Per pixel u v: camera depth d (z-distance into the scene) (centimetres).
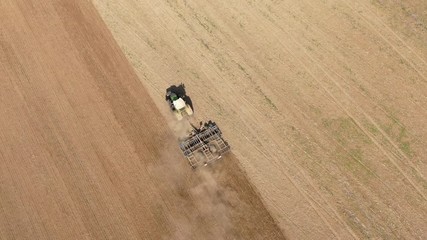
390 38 2361
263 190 2000
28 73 2400
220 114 2195
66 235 1969
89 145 2158
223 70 2320
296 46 2372
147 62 2375
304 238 1894
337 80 2256
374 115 2152
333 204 1953
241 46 2392
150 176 2061
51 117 2255
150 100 2259
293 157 2067
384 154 2053
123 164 2098
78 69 2388
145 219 1972
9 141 2206
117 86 2316
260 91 2250
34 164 2138
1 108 2305
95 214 2002
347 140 2095
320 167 2038
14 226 2008
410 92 2198
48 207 2034
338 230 1900
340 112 2169
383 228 1892
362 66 2286
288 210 1953
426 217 1905
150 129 2180
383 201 1947
